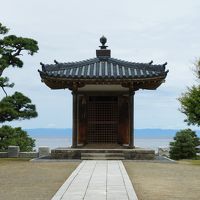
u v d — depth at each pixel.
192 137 49.69
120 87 32.75
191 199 14.74
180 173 22.56
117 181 18.12
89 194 14.87
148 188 17.00
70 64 32.88
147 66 32.09
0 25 37.19
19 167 25.06
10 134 37.31
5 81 35.72
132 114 32.50
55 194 14.85
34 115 36.59
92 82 31.28
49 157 32.69
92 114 33.69
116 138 33.53
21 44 36.91
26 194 15.29
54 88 34.91
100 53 34.59
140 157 30.84
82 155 30.67
